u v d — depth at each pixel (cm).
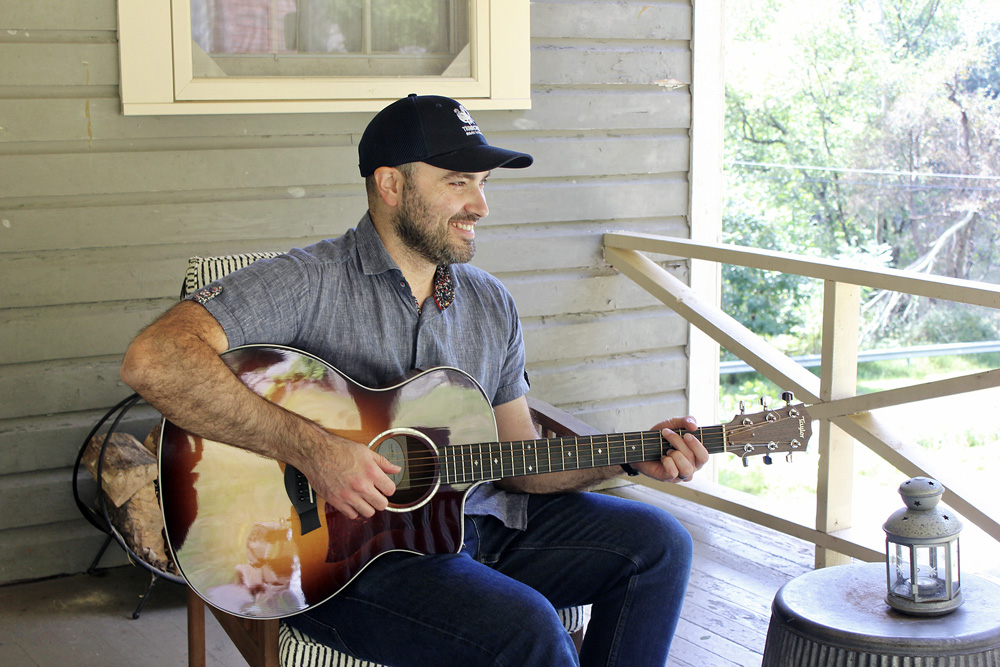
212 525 162
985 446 590
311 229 308
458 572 162
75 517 291
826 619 141
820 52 870
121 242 288
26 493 284
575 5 332
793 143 888
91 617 265
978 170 837
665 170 355
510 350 196
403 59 311
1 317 278
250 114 296
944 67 841
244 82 290
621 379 356
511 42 318
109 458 266
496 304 193
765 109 888
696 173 358
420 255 178
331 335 174
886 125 862
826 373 270
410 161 172
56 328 284
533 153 333
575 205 342
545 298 341
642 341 358
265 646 168
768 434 179
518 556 185
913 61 848
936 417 645
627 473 183
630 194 350
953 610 142
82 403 289
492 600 154
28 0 271
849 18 860
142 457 268
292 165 303
